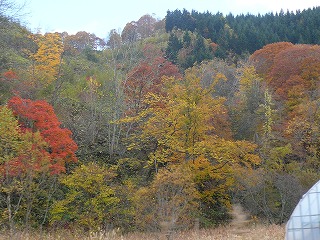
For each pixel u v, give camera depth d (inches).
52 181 794.2
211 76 1589.6
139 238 640.4
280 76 1663.4
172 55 2177.7
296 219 319.0
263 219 902.4
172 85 1101.7
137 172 999.0
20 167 594.9
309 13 2839.6
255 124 1315.2
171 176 744.3
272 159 1074.7
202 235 628.7
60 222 767.7
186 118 951.6
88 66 1630.2
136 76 1243.8
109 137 1044.5
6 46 1112.2
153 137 1011.3
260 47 2471.7
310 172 1024.9
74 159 824.9
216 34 2721.5
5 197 673.0
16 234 527.2
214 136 1011.9
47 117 796.6
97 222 767.7
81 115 1130.0
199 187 984.3
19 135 643.5
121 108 1113.4
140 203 725.9
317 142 1165.1
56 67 1362.0
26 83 1093.8
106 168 907.4
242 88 1512.1
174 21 2910.9
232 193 1010.1
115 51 1400.1
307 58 1606.8
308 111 1235.9
